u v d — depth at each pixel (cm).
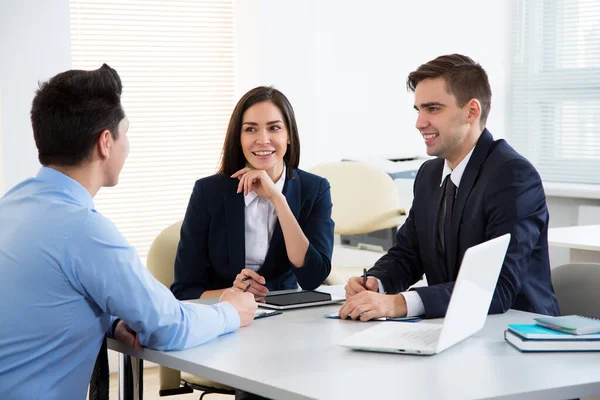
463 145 254
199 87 520
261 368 176
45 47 440
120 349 210
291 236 284
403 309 225
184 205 516
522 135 634
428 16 576
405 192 495
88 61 488
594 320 198
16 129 436
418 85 255
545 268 251
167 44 509
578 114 604
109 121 191
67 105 188
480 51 611
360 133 551
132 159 502
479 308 199
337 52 539
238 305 219
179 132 515
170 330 192
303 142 530
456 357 183
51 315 183
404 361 180
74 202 189
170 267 317
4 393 182
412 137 572
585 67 599
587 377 166
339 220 456
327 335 207
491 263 199
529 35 623
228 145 295
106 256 184
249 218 292
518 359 180
